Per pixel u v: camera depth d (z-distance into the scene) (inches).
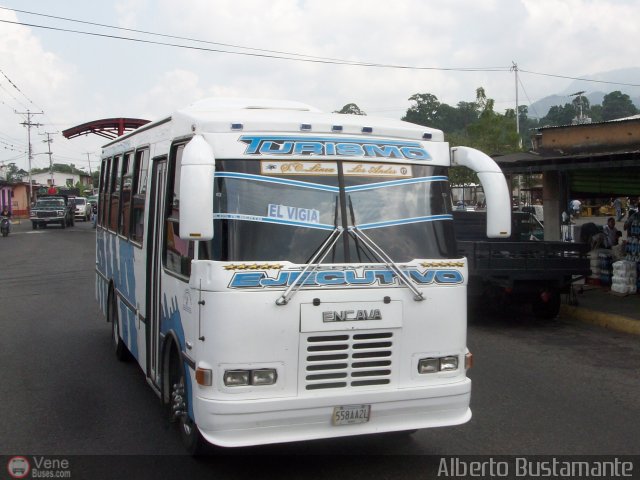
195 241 193.2
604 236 617.3
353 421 192.4
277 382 186.2
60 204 1892.2
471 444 235.1
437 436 242.8
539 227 704.4
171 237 228.4
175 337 217.2
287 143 200.1
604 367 348.8
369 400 192.5
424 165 215.2
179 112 225.1
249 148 196.2
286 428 186.5
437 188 215.5
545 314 486.9
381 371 195.9
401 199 208.8
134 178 300.5
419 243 207.2
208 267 185.3
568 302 511.8
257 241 189.9
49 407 275.4
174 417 224.8
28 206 2913.4
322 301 189.5
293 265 188.4
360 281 193.6
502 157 618.5
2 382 313.0
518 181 1090.1
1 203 2427.4
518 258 447.5
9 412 269.0
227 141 195.3
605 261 589.0
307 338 188.4
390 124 218.5
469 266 452.4
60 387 304.7
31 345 392.2
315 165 201.5
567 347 397.1
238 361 183.0
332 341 190.7
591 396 295.3
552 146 657.6
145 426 252.4
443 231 212.5
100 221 419.2
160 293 240.4
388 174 209.0
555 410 274.7
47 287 649.6
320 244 194.9
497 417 264.8
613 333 439.5
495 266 444.1
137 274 287.1
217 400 182.2
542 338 423.8
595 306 500.1
